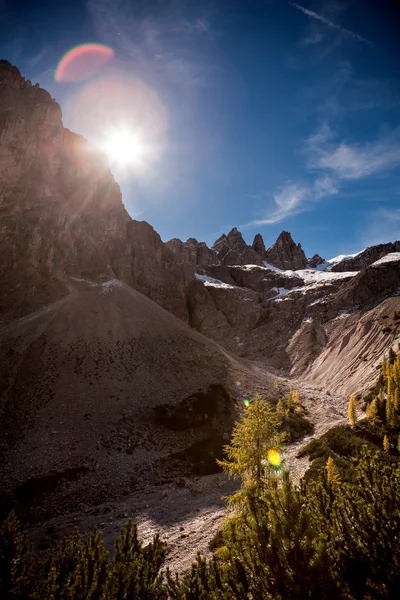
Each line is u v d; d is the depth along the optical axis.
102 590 8.27
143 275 128.38
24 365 63.44
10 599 7.67
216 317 139.38
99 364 69.31
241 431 19.38
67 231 109.94
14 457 42.12
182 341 90.81
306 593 6.61
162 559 10.55
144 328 90.25
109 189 141.12
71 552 9.42
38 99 127.19
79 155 139.62
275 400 69.31
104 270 111.75
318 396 74.69
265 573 7.20
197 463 45.88
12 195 102.25
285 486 8.00
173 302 131.88
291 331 126.00
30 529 29.83
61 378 62.03
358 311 113.06
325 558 6.72
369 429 36.75
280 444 18.69
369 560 7.10
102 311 90.56
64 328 78.06
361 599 6.76
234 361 93.12
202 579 8.48
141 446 48.88
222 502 32.22
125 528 11.00
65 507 35.00
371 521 7.42
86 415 53.84
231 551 8.18
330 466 17.12
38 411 52.47
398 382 48.03
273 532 7.34
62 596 7.91
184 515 30.06
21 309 83.06
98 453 45.75
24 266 91.12
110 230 129.50
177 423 55.53
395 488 7.76
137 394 62.75
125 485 40.34
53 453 44.09
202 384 71.25
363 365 79.75
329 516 8.59
